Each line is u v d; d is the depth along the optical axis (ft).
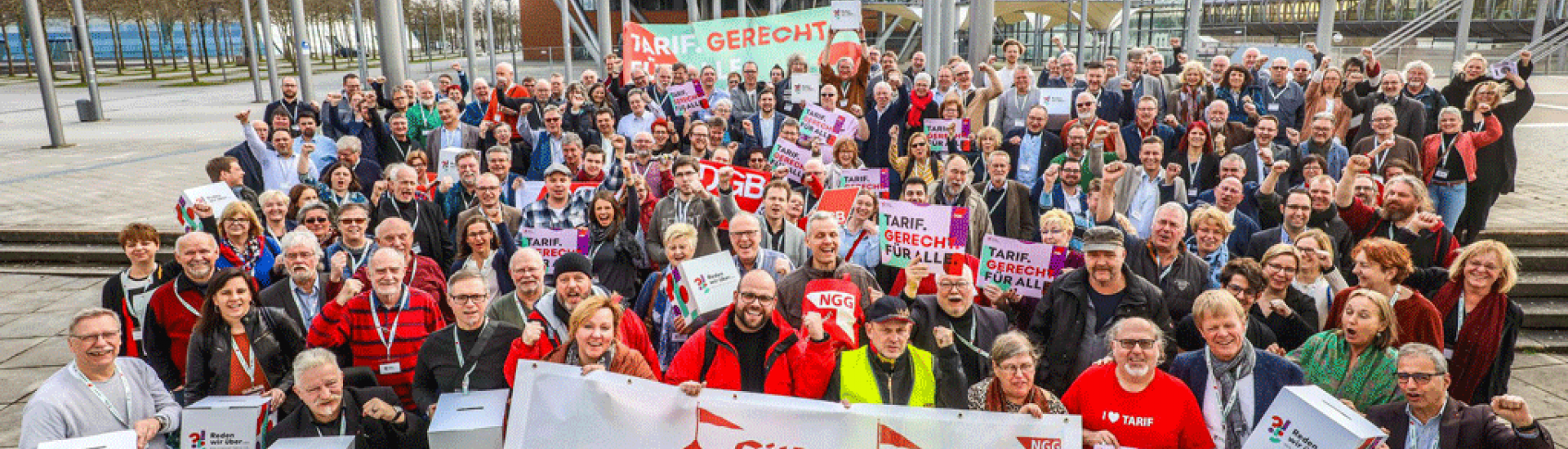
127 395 15.38
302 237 19.51
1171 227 19.40
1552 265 31.19
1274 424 13.12
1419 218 21.45
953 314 17.24
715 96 43.04
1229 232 20.99
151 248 19.97
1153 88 39.04
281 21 191.01
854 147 30.04
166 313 18.71
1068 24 93.86
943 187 25.57
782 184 23.29
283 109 41.37
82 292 34.45
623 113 47.78
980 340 17.26
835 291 17.58
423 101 40.27
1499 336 17.72
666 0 152.46
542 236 23.82
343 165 28.14
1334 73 32.42
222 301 16.89
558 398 14.62
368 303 18.21
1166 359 17.52
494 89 43.80
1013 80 39.73
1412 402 14.05
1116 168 22.07
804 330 15.67
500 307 18.49
